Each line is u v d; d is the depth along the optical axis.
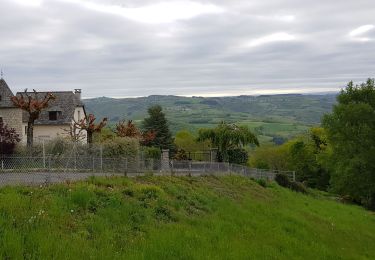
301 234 21.31
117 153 33.00
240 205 23.94
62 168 23.86
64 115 57.94
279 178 45.81
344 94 58.53
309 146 73.88
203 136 54.44
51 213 12.50
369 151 53.88
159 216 16.39
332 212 34.94
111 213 14.30
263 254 15.34
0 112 46.00
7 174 20.70
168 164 30.12
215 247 14.50
